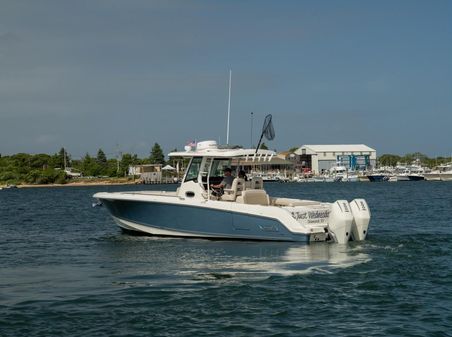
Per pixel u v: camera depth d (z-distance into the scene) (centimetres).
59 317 1026
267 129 1905
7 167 14312
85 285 1271
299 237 1734
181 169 2008
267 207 1769
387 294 1155
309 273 1341
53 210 4084
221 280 1288
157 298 1142
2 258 1677
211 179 1952
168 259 1560
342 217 1717
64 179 13412
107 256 1652
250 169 1966
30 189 11100
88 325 981
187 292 1184
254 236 1794
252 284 1243
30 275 1398
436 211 3509
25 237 2253
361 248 1662
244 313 1040
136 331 951
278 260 1502
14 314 1044
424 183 12212
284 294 1158
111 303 1112
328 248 1664
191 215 1881
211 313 1042
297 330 954
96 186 12162
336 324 981
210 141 1947
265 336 929
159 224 1955
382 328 961
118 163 14288
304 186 11094
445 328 959
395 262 1453
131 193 2048
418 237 1917
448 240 1827
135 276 1350
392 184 11856
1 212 3978
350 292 1170
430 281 1253
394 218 2995
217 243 1805
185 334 938
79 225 2772
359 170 16588
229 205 1816
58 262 1588
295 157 15062
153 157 13375
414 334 933
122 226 2073
